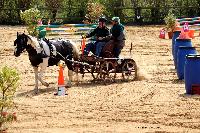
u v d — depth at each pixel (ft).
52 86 61.21
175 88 57.88
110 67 62.44
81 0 147.43
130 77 65.67
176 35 76.54
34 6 147.95
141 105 49.65
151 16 145.59
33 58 58.44
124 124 43.21
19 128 42.39
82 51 65.82
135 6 150.51
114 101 51.72
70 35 114.42
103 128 42.06
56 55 60.34
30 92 57.52
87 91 57.16
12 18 143.33
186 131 40.98
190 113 46.24
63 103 51.44
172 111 47.06
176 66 69.00
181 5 148.56
